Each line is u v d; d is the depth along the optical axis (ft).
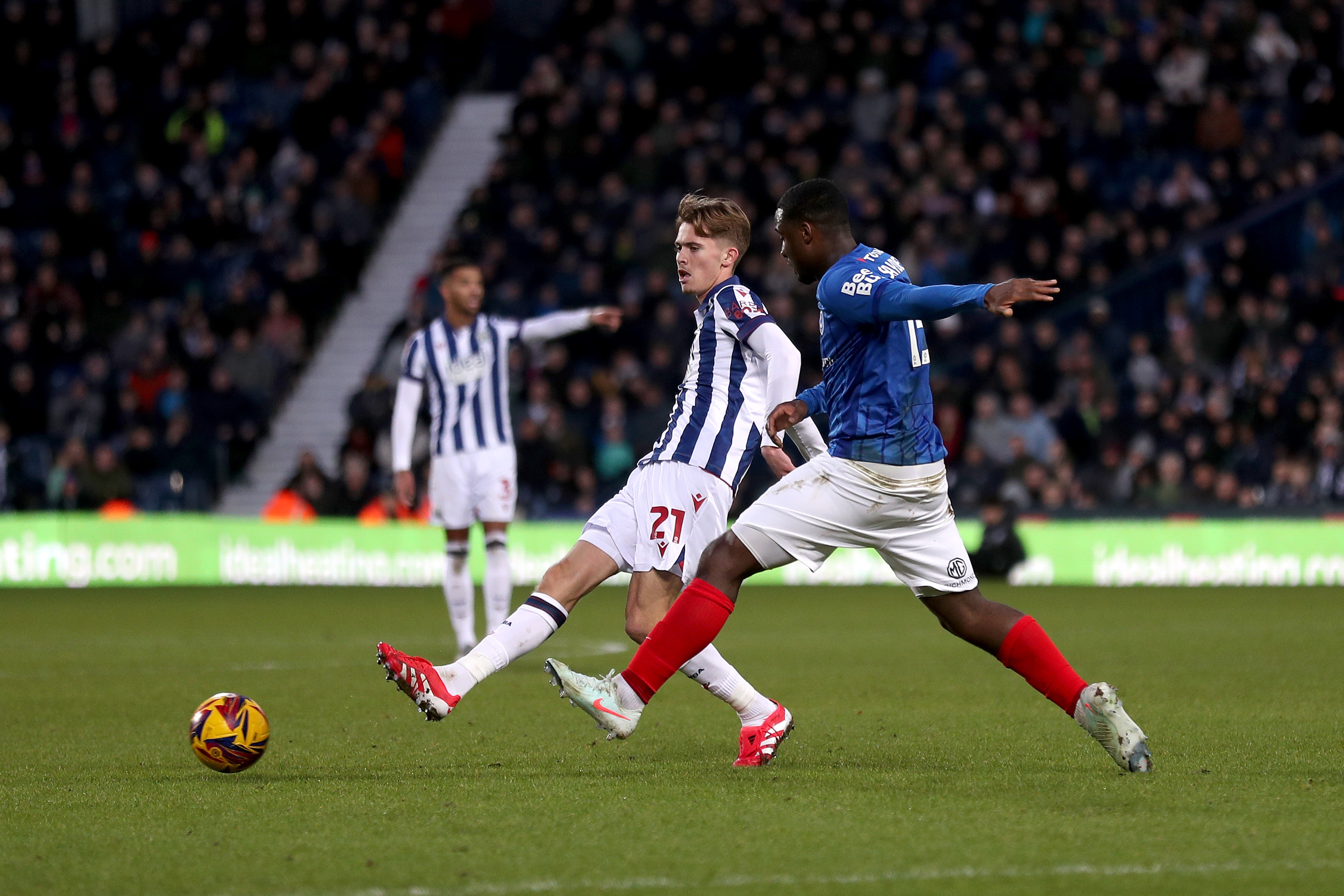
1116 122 244.01
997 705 84.33
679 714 81.97
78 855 48.29
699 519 65.98
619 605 173.37
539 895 42.65
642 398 216.95
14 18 308.40
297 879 44.83
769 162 246.27
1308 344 217.36
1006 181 237.66
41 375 242.37
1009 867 45.24
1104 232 230.89
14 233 271.08
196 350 238.27
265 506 237.04
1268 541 192.75
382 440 219.61
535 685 96.89
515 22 311.88
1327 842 48.21
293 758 67.21
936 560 60.34
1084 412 208.03
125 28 318.86
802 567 207.92
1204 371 215.92
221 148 278.46
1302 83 253.65
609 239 244.01
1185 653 112.78
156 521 212.64
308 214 261.44
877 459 59.31
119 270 260.62
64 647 126.00
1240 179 240.94
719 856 46.93
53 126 288.71
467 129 290.76
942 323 227.81
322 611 163.63
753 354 66.59
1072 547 196.85
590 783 59.88
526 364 229.45
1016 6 261.44
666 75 269.85
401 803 56.08
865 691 91.50
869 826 51.01
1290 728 74.13
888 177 238.07
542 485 210.59
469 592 113.60
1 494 225.35
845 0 269.03
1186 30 257.34
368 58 289.94
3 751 70.64
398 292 261.85
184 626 146.00
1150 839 48.73
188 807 55.88
